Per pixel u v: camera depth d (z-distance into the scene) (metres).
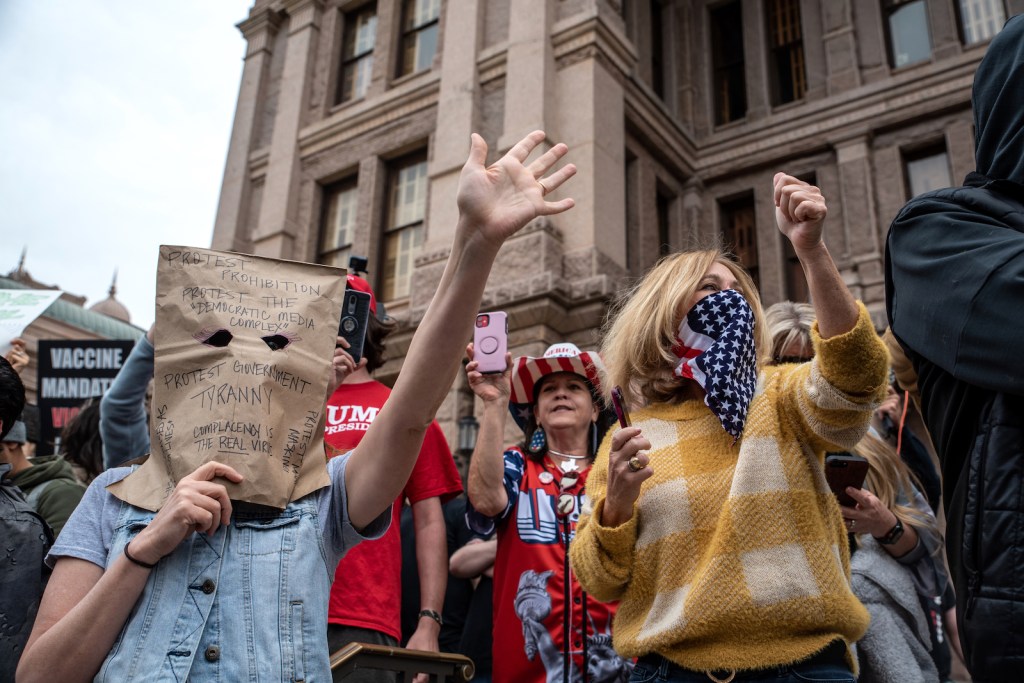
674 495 1.77
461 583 4.04
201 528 1.53
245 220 11.87
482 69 9.95
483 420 2.90
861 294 9.24
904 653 2.61
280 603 1.57
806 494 1.69
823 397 1.65
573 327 7.92
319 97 12.02
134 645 1.50
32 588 2.39
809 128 10.45
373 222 10.57
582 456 3.05
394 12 11.71
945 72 9.75
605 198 8.71
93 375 4.71
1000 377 1.33
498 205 1.58
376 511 1.71
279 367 1.68
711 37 11.97
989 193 1.52
